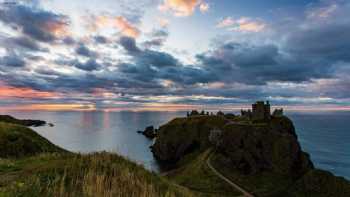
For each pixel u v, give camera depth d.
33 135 32.28
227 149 113.12
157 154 162.25
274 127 111.56
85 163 12.79
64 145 166.38
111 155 14.89
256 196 67.94
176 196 12.09
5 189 8.84
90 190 9.13
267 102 137.38
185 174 90.06
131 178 11.55
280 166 93.69
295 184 75.94
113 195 9.59
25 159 15.39
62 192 8.83
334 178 72.94
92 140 199.62
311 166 99.50
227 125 126.44
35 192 8.83
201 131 157.25
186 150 154.12
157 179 13.78
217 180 79.38
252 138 106.94
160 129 177.88
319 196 68.12
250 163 97.94
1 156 24.23
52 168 11.64
